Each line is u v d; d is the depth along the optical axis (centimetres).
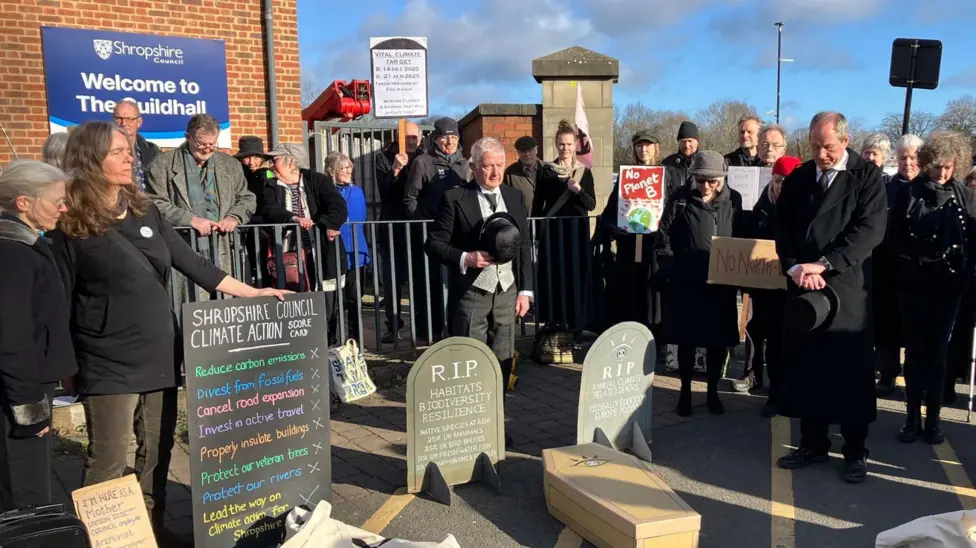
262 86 945
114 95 852
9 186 270
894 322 560
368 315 865
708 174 506
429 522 372
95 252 294
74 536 258
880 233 400
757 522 371
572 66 998
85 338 301
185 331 310
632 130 3231
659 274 544
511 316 463
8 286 268
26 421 274
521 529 364
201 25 897
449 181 645
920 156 466
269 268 554
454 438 407
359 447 479
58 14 818
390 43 725
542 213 709
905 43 819
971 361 528
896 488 411
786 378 438
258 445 333
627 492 349
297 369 343
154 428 323
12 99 805
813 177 424
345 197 734
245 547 332
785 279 477
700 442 483
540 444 482
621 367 447
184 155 522
